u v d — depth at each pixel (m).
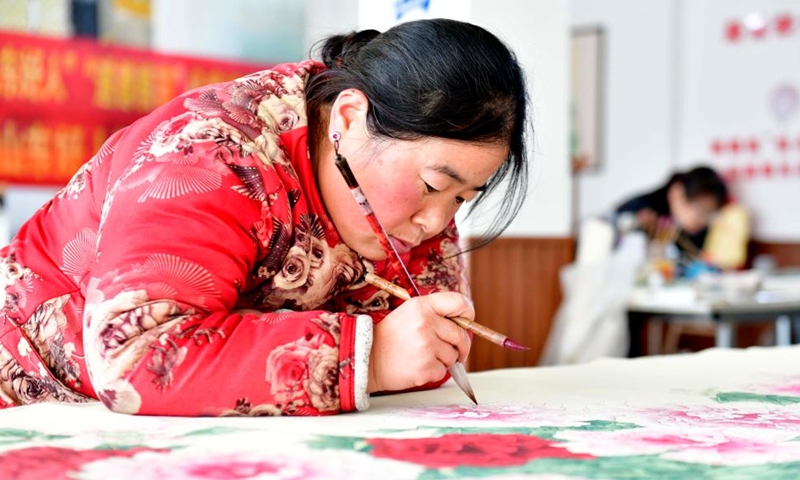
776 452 0.85
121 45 4.91
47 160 4.70
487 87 1.06
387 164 1.09
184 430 0.91
